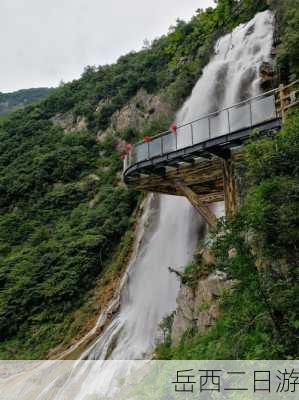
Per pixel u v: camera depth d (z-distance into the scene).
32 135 57.44
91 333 25.64
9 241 41.09
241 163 13.88
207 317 11.77
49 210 43.16
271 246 8.20
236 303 8.44
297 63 21.69
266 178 9.16
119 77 57.22
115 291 28.53
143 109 48.66
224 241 8.32
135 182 18.61
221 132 14.69
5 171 51.44
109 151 47.78
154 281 24.14
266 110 13.36
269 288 7.73
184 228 24.36
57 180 46.88
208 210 16.33
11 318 30.28
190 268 14.66
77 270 31.97
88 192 43.50
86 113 55.25
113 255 33.53
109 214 37.44
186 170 16.72
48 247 35.72
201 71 37.00
